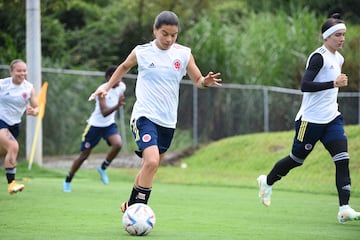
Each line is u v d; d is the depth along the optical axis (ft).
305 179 173.47
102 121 147.23
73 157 241.14
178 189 156.04
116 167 222.69
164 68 85.25
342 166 95.40
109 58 318.86
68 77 247.50
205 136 262.26
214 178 186.60
